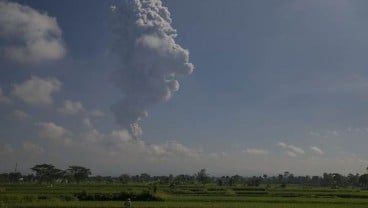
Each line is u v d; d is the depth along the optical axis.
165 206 68.25
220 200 86.31
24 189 122.62
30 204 68.75
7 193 97.81
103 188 133.88
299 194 119.75
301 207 72.06
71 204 69.62
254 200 88.12
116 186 155.88
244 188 150.75
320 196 113.62
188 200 86.00
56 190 117.38
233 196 105.06
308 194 120.00
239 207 68.50
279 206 72.94
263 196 109.31
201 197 96.75
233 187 161.00
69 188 132.88
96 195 89.75
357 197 113.31
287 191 136.38
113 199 89.19
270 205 75.06
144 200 88.44
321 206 75.00
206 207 67.31
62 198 86.94
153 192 93.00
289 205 76.31
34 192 104.62
